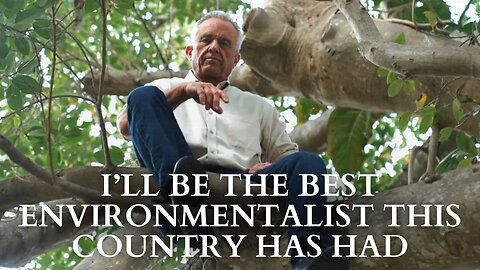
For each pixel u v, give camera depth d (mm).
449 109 4805
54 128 5039
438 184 3572
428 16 4625
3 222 3988
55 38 3561
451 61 3453
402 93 5008
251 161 3908
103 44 3471
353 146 5895
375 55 3635
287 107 7590
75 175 3680
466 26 4719
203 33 4043
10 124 4750
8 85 4207
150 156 3555
